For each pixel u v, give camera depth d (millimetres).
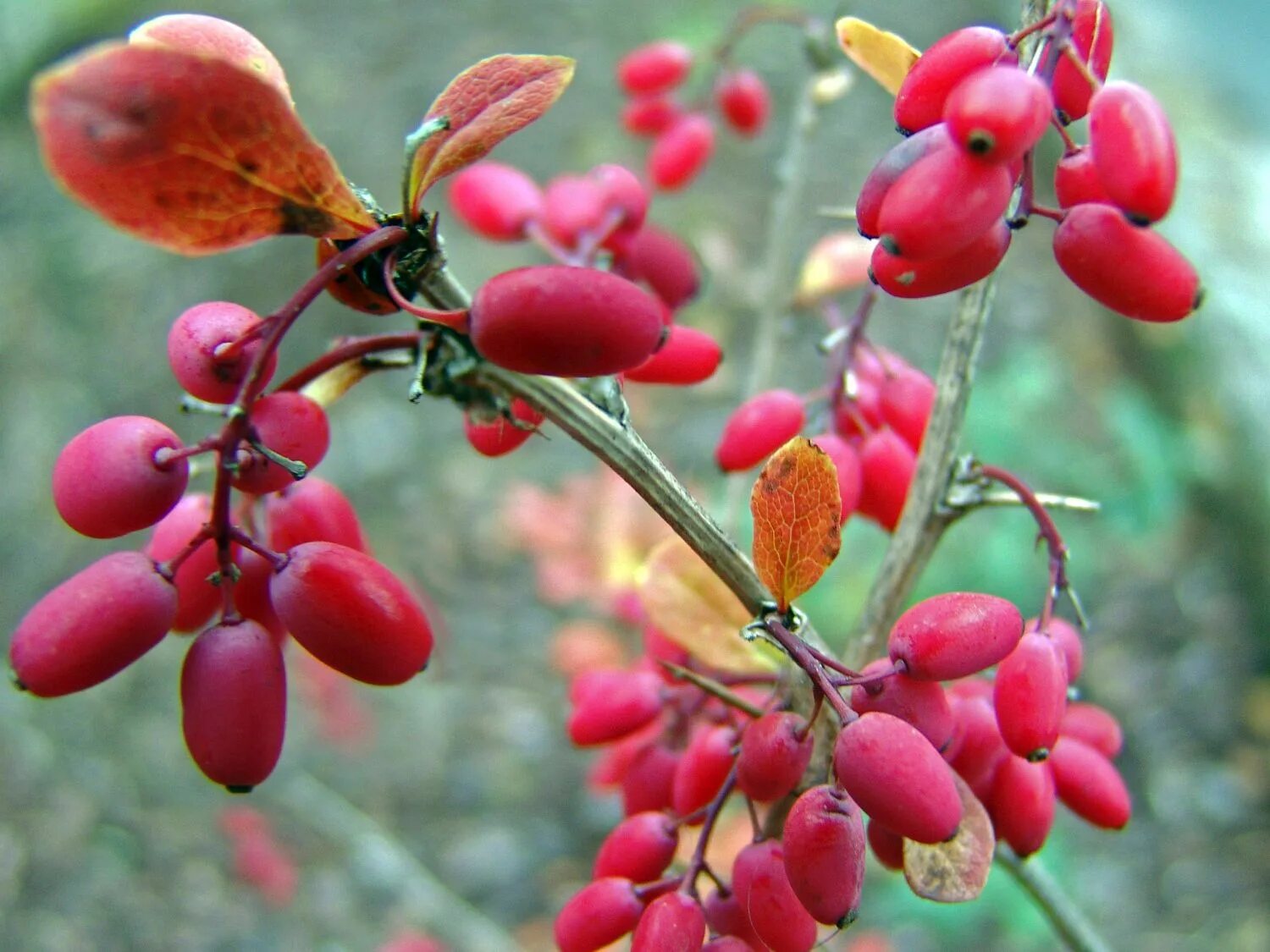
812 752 95
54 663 81
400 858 348
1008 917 344
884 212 83
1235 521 490
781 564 92
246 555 93
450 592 457
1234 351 523
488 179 138
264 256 560
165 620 84
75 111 73
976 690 104
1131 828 409
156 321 547
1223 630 466
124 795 372
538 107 87
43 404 515
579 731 121
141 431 83
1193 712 440
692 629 114
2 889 335
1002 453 433
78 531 83
